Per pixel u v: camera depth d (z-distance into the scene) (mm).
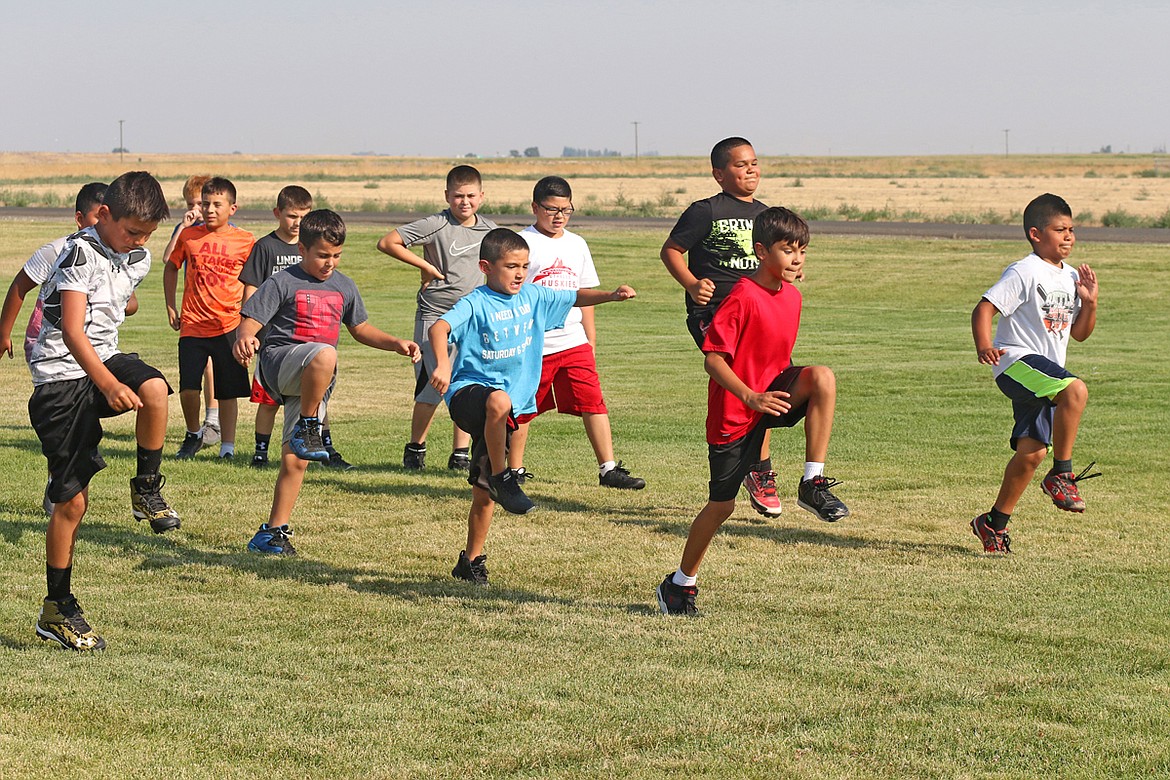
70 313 6145
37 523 9016
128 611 6965
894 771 4812
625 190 101688
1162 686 5852
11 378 17406
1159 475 11359
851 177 140125
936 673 6012
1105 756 4965
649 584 7777
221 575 7785
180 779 4652
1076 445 12844
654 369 19125
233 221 51281
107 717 5270
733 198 9867
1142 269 34531
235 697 5547
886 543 8883
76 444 6320
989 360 8625
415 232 11617
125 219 6227
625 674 5941
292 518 9461
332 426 14148
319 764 4816
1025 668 6102
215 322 11945
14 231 48312
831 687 5793
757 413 6941
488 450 7324
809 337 23125
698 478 11297
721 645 6445
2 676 5797
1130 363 19375
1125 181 124188
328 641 6453
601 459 10844
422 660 6141
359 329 8898
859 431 13742
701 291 9375
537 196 10969
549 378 10719
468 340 7867
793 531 9242
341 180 127250
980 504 10180
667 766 4836
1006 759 4934
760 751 4992
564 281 10992
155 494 7133
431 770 4770
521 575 7941
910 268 36375
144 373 6703
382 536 8938
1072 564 8305
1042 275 8727
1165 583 7816
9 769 4688
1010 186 110500
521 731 5176
